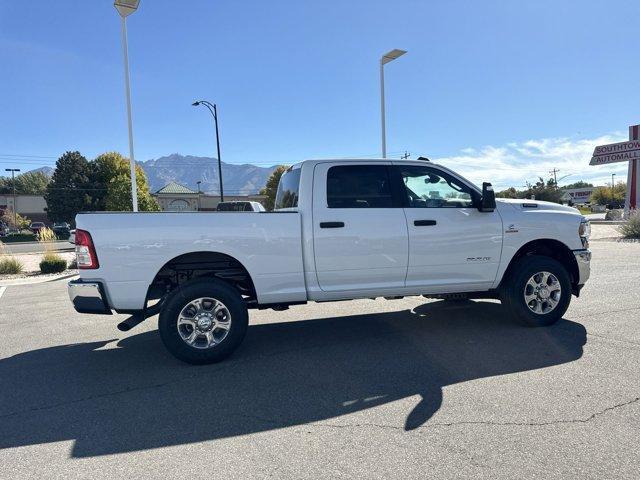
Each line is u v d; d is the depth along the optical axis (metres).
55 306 9.09
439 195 5.75
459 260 5.64
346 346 5.48
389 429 3.43
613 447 3.08
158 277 5.20
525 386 4.10
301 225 5.21
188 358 4.92
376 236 5.35
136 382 4.56
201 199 75.50
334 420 3.61
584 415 3.52
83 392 4.35
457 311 7.04
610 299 7.44
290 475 2.88
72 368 5.07
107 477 2.92
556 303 5.91
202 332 4.98
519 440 3.20
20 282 13.88
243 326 5.02
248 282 5.27
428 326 6.23
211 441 3.35
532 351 5.04
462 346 5.30
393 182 5.56
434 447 3.15
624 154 32.75
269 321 6.87
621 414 3.53
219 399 4.08
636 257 13.23
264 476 2.88
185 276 5.33
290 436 3.38
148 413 3.84
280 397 4.08
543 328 5.90
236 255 5.02
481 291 5.93
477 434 3.30
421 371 4.57
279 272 5.16
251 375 4.64
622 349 5.00
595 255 13.93
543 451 3.05
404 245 5.44
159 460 3.11
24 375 4.88
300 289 5.25
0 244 17.52
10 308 9.04
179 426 3.59
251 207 7.32
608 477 2.76
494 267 5.78
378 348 5.35
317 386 4.30
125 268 4.81
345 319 6.82
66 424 3.68
